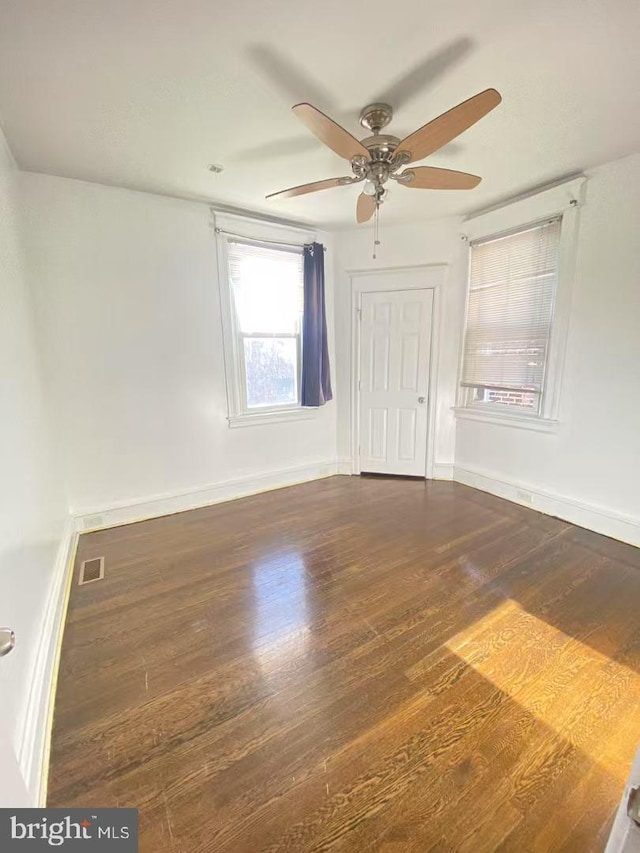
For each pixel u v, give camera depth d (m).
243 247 3.47
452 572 2.46
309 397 3.93
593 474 2.93
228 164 2.49
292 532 3.03
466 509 3.40
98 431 3.02
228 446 3.67
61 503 2.68
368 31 1.46
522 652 1.81
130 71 1.64
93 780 1.28
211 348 3.44
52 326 2.73
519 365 3.32
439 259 3.74
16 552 1.48
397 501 3.60
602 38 1.50
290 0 1.32
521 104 1.92
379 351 4.10
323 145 2.26
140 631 1.97
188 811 1.20
